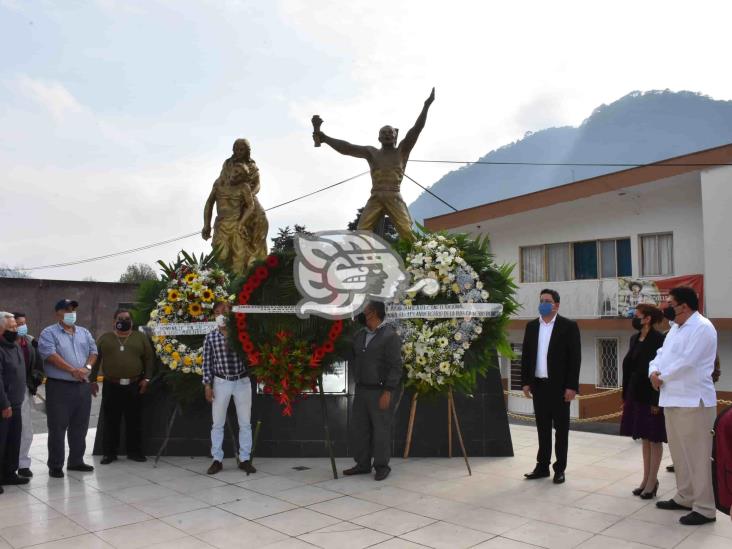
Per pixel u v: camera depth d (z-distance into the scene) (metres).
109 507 5.23
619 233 16.72
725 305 14.02
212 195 10.23
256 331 6.39
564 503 5.34
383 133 8.73
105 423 7.05
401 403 7.38
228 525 4.75
